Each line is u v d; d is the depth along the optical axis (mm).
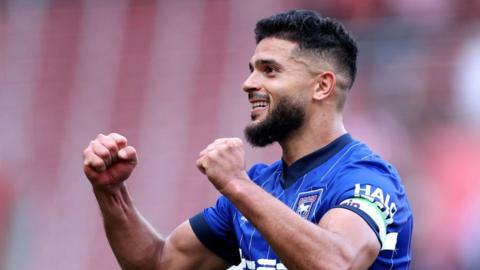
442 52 35969
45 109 39938
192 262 12125
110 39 41500
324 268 9383
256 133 11164
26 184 36719
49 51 41688
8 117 39812
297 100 11102
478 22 36531
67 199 36062
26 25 42562
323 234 9531
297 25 11195
